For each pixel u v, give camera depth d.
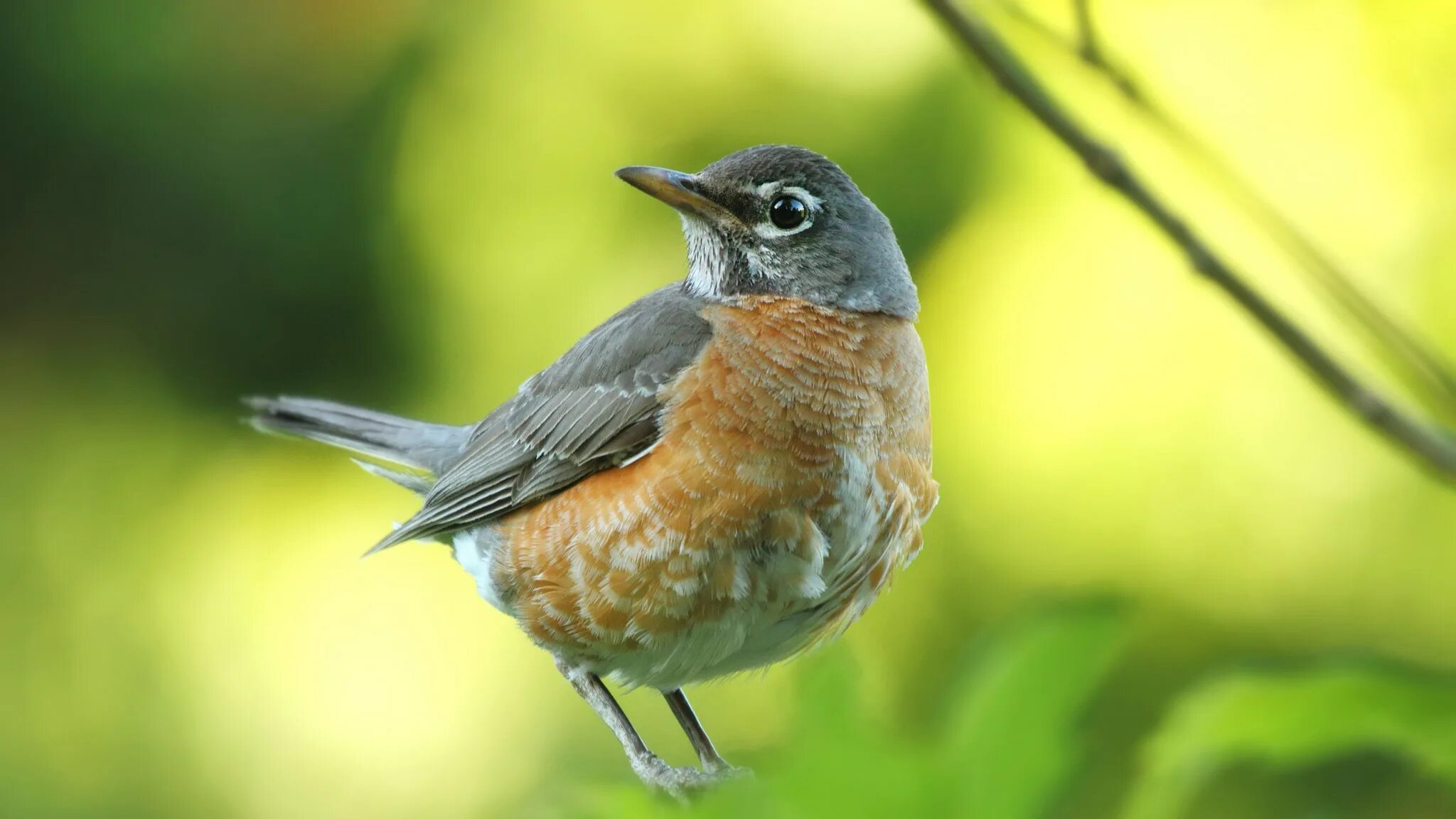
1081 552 10.79
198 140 11.33
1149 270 10.84
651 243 11.45
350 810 11.43
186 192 11.36
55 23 10.98
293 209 11.45
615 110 11.39
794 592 7.26
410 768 11.53
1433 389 4.72
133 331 11.55
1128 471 10.82
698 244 8.20
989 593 10.74
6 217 11.24
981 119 10.85
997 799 2.21
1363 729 2.75
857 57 11.07
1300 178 10.85
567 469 7.71
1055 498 10.90
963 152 10.92
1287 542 10.61
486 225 11.54
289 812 11.39
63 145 11.17
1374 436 4.75
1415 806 6.84
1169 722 2.90
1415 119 10.61
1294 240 4.84
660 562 7.30
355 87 11.48
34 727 11.30
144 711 11.41
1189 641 10.57
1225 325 10.78
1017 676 2.27
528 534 7.83
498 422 8.37
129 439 11.67
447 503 8.34
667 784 7.57
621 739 7.82
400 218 11.56
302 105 11.46
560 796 2.75
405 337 11.65
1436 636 10.36
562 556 7.62
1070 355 10.95
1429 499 10.42
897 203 11.02
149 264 11.45
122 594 11.58
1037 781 2.21
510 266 11.57
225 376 11.67
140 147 11.24
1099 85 9.77
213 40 11.24
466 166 11.50
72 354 11.54
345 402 11.70
